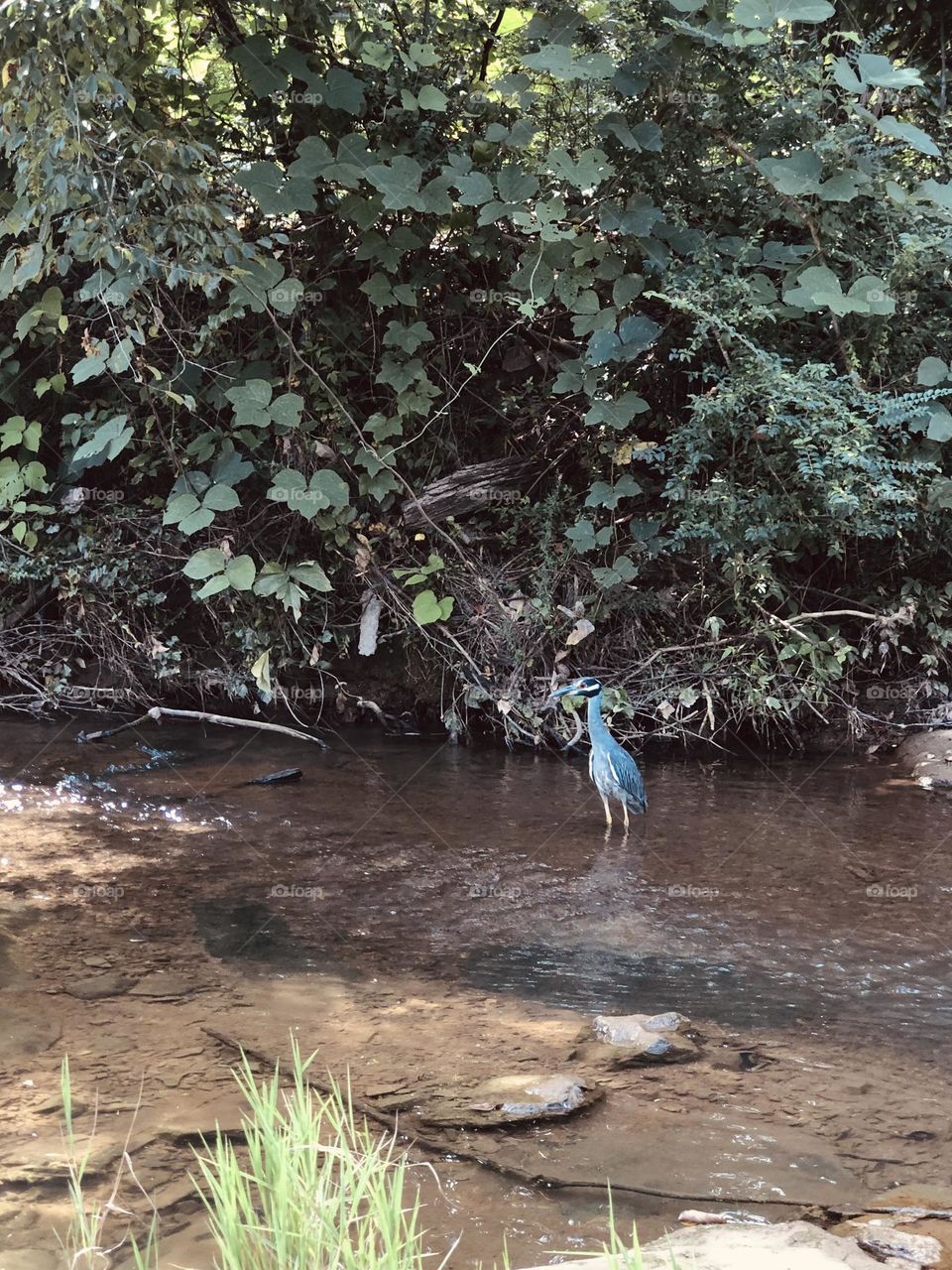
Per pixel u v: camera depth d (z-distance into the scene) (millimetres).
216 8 7371
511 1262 2545
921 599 8391
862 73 6781
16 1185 2842
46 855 5602
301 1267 2178
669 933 4898
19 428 8047
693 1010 4121
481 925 4945
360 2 7625
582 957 4609
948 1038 3918
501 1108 3299
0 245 7828
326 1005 4062
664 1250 2504
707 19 7320
